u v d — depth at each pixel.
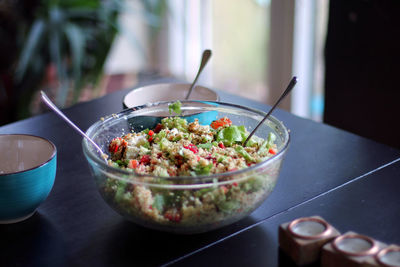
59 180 1.03
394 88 1.85
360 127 2.04
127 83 3.25
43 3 2.39
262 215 0.90
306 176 1.02
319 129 1.23
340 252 0.71
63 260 0.80
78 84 2.38
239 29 2.80
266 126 0.99
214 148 0.92
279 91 2.62
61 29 2.34
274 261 0.78
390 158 1.08
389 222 0.86
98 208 0.93
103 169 0.80
